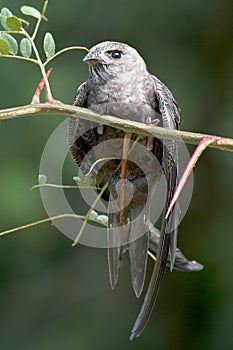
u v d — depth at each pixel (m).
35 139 11.13
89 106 6.56
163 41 11.77
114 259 5.81
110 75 6.45
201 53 11.79
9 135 11.13
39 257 11.46
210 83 11.70
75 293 11.52
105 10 11.66
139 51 11.71
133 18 11.73
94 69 6.48
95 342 11.31
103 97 6.48
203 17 11.82
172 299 11.47
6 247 11.30
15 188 10.88
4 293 11.36
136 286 5.72
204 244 11.59
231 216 11.58
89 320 11.42
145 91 6.48
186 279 11.45
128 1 11.73
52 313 11.44
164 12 11.77
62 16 11.51
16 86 11.05
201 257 11.52
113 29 11.69
